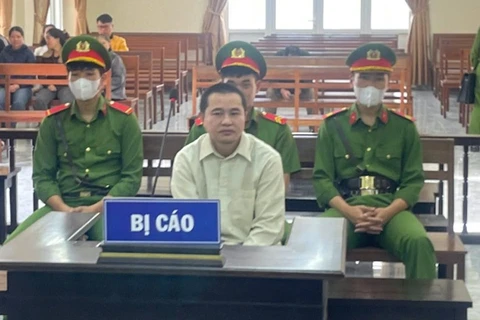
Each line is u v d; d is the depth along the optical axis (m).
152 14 15.40
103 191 3.79
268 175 2.89
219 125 2.84
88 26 15.41
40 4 12.47
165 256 1.94
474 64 7.26
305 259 2.00
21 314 2.02
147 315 1.99
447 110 11.17
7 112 7.74
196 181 2.93
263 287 1.94
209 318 1.97
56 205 3.69
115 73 8.32
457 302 2.75
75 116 3.80
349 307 2.80
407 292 2.85
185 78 12.10
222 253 2.03
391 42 13.52
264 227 2.84
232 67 3.58
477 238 4.85
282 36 14.66
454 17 14.85
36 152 3.82
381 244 3.48
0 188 4.56
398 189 3.65
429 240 3.29
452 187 3.83
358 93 3.64
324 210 3.84
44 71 7.66
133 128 3.83
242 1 16.27
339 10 16.14
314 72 7.31
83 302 2.00
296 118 7.24
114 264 1.94
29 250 2.09
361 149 3.69
